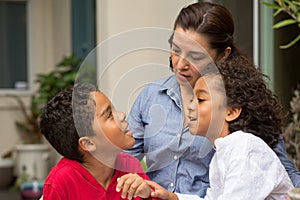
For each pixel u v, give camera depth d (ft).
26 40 20.38
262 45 8.87
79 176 4.83
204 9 5.54
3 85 20.15
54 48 20.44
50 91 17.47
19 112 20.03
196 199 5.05
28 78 20.35
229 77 5.11
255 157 4.71
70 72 17.79
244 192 4.58
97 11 13.98
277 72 8.92
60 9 19.10
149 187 4.68
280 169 4.84
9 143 19.85
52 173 4.87
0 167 18.42
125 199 4.94
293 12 7.98
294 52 9.00
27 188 16.53
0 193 17.37
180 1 10.10
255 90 5.09
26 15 20.35
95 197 4.86
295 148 8.36
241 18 9.02
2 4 20.10
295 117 8.48
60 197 4.77
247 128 5.03
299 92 8.84
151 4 11.94
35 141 19.36
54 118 4.83
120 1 12.45
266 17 8.85
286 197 4.90
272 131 5.17
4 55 20.17
